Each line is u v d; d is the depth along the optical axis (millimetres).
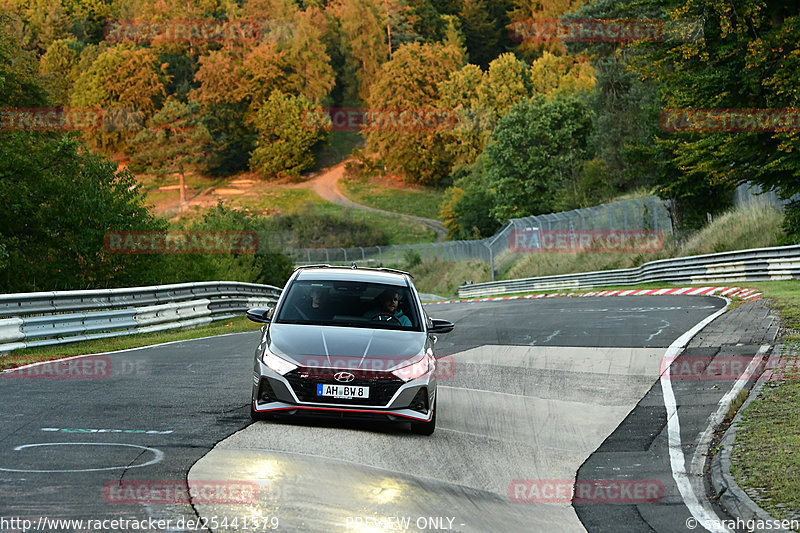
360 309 16047
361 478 11273
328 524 9109
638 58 50250
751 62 44438
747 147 47469
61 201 58250
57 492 9633
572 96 162250
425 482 11469
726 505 10461
